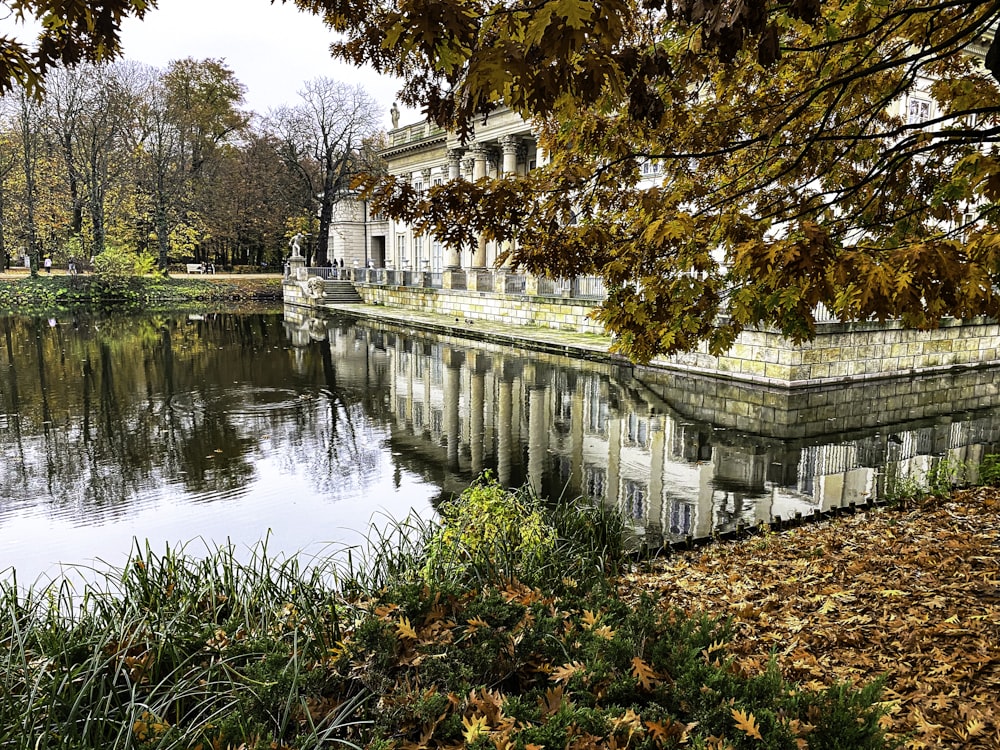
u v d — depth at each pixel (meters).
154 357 25.98
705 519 9.14
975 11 5.13
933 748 3.36
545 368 22.88
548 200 5.22
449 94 3.78
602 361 23.81
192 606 5.38
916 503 8.50
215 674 3.90
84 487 11.11
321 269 55.03
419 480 11.59
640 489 10.74
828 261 3.51
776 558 6.85
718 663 3.37
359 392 19.55
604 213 5.60
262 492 10.92
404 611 4.05
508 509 6.39
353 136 59.09
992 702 3.78
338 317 43.75
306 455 13.18
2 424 15.52
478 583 5.28
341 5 3.88
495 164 46.47
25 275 54.75
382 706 3.23
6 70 3.04
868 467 11.69
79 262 55.94
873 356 19.53
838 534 7.49
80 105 52.81
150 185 58.66
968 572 5.91
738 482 10.98
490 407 17.47
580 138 5.47
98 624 4.94
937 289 3.46
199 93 61.31
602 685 3.25
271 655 3.79
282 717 3.29
